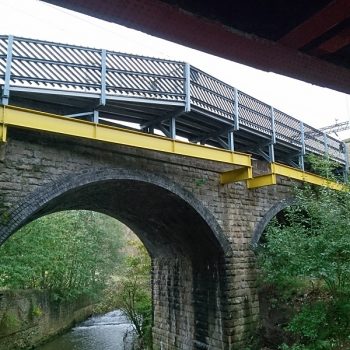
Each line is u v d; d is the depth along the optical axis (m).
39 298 22.56
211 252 14.87
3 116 9.16
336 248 11.34
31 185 10.05
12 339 19.41
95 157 11.32
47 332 23.00
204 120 14.08
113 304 30.80
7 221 9.47
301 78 2.48
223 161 13.27
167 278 18.08
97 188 12.30
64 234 25.78
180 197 13.10
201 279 15.67
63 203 12.72
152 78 11.97
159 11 1.88
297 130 18.62
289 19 2.08
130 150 12.05
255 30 2.12
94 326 27.42
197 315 15.70
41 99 10.72
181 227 15.21
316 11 2.00
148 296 22.27
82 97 10.60
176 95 12.43
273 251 13.03
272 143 16.70
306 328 11.55
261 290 14.99
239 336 14.10
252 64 2.32
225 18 2.03
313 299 13.55
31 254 20.09
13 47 9.61
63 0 1.73
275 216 16.27
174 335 17.06
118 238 34.16
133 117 13.33
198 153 12.62
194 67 13.21
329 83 2.55
